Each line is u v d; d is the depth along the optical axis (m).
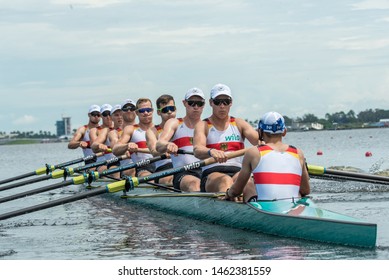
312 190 23.27
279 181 14.38
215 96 17.28
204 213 17.12
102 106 30.59
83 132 32.88
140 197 21.67
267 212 14.18
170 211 19.42
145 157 24.92
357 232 12.72
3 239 16.39
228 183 16.78
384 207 18.00
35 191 19.44
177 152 19.81
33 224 18.84
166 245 14.34
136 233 16.17
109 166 28.52
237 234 14.91
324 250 12.75
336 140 117.81
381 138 113.88
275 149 14.46
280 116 14.48
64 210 21.95
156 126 22.66
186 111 20.41
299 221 13.55
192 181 19.11
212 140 17.62
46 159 88.38
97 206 22.64
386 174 25.12
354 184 24.12
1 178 45.09
